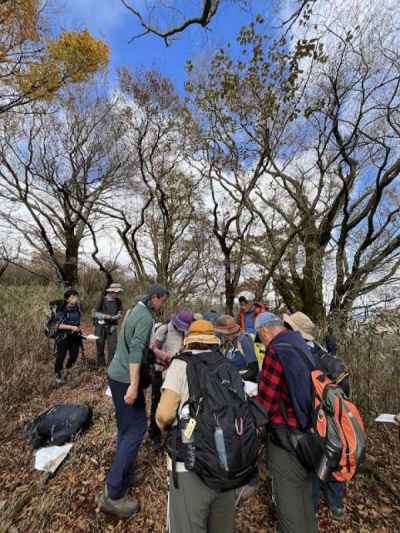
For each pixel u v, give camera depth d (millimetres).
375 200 7297
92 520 2467
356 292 7098
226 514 1905
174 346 3678
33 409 4234
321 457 1892
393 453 3422
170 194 13102
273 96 7211
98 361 6215
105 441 3467
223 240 10172
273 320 2479
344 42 6609
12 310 7953
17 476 2918
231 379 1926
